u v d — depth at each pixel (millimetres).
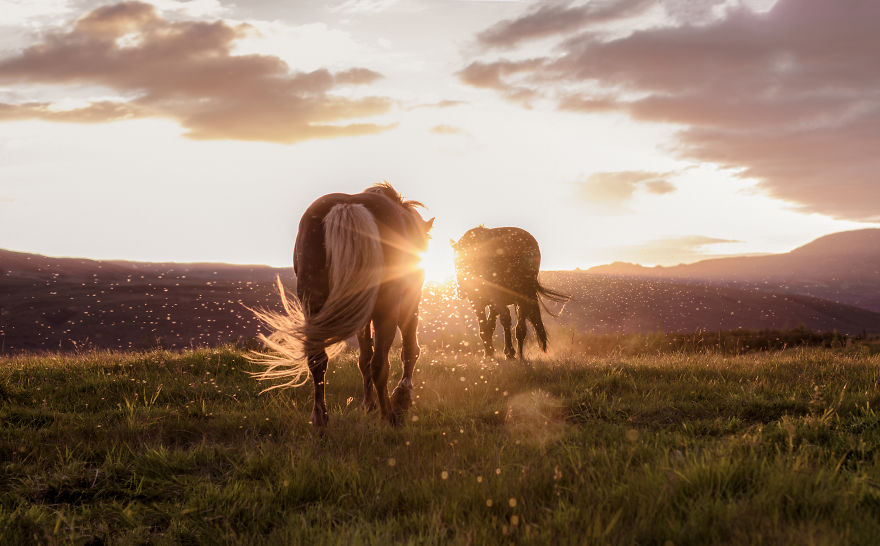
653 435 4926
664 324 49875
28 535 3217
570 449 4344
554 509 3262
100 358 9258
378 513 3453
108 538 3238
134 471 4160
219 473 4277
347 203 5141
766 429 4930
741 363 8883
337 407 6332
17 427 5375
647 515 3045
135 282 77812
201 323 43125
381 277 4836
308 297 4891
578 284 64062
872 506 3109
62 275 82438
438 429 5188
